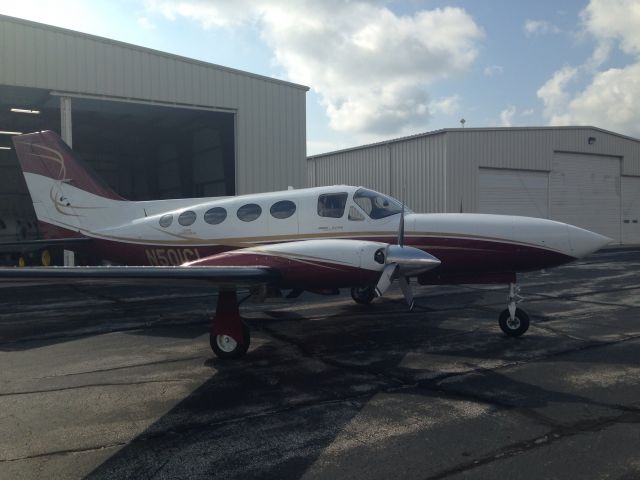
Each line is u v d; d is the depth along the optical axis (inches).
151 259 402.0
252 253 272.5
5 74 554.3
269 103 752.3
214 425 174.4
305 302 441.7
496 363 244.1
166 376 233.6
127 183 1212.5
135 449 156.4
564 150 1110.4
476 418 175.6
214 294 512.1
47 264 800.9
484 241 309.7
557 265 309.3
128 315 392.8
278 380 225.1
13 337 318.3
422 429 167.3
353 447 154.9
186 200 406.6
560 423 169.8
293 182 779.4
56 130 940.0
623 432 161.6
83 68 602.2
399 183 1075.9
